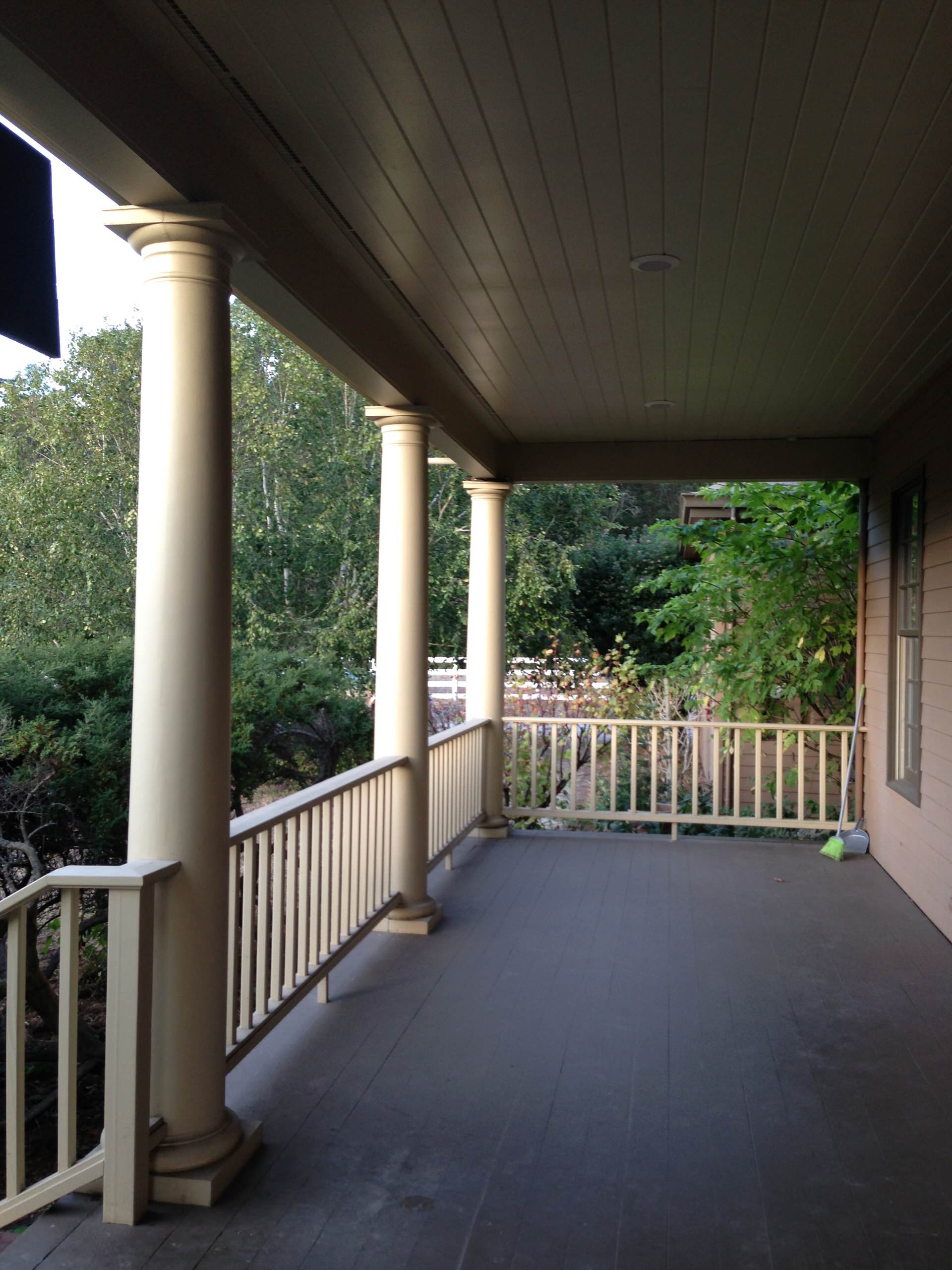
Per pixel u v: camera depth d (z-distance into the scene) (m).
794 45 2.24
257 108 2.51
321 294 3.39
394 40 2.21
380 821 4.71
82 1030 5.41
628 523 21.34
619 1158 2.82
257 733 8.54
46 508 10.09
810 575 7.86
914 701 5.79
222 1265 2.32
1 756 6.18
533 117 2.55
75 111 2.02
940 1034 3.72
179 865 2.59
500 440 6.94
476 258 3.52
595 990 4.14
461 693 12.33
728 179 2.91
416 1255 2.36
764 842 7.09
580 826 8.55
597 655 9.70
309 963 3.72
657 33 2.19
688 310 4.09
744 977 4.32
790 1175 2.74
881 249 3.43
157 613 2.58
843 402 5.74
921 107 2.50
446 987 4.17
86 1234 2.43
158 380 2.58
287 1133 2.95
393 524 4.86
